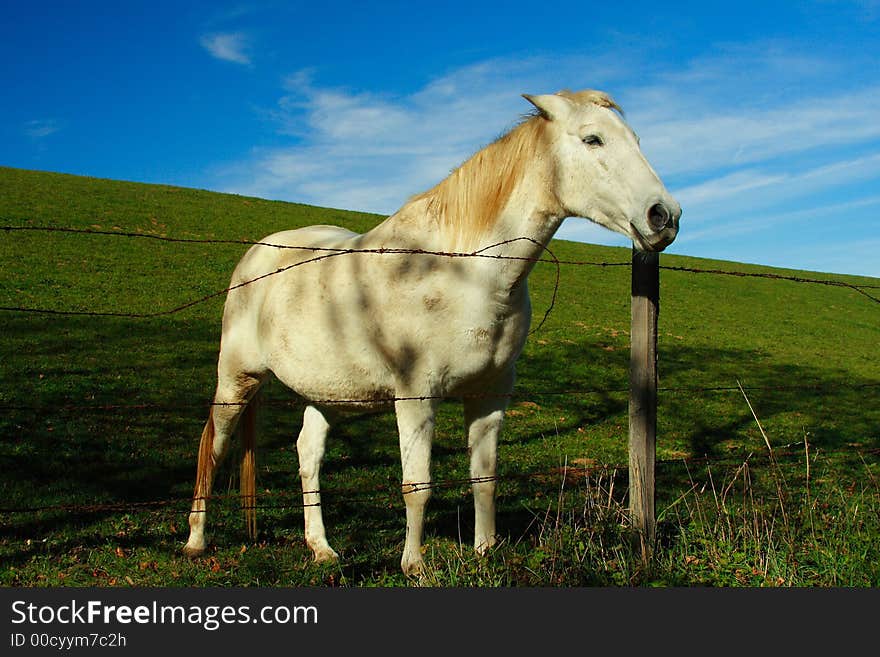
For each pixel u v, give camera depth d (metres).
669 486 7.52
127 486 6.70
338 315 4.63
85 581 4.69
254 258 5.48
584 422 11.32
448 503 6.57
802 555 4.49
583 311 23.67
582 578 4.08
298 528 5.89
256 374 5.39
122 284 19.06
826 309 30.72
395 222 4.64
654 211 3.79
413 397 4.36
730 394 14.48
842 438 11.24
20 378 10.38
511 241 4.23
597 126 4.00
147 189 35.03
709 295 30.38
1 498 6.07
